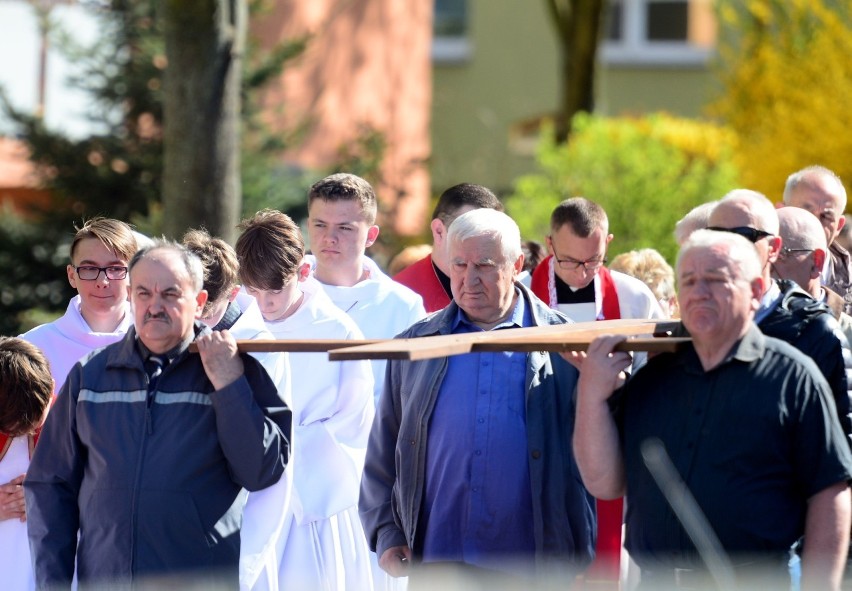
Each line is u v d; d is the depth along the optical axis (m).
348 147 46.41
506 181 63.41
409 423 15.70
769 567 12.55
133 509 14.13
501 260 15.57
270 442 14.34
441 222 21.09
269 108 42.56
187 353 14.52
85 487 14.54
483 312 15.73
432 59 65.06
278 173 42.44
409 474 15.69
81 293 18.30
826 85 41.94
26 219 39.94
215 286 16.86
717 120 48.62
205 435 14.31
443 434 15.49
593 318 20.09
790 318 14.64
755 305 12.98
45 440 14.82
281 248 17.58
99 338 18.28
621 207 37.00
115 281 18.19
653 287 22.70
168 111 26.64
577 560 15.31
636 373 13.48
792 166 41.81
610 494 13.67
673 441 12.95
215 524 14.34
